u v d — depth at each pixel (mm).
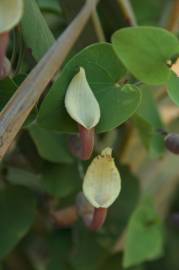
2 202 314
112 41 229
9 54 297
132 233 323
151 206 330
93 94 233
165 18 343
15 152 318
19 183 331
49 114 232
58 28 330
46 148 293
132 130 329
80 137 229
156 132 302
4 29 193
